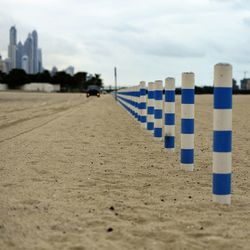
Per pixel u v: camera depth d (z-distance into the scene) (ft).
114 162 24.45
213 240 11.95
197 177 20.67
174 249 11.21
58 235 12.03
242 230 12.87
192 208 15.11
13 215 13.76
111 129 44.27
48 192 16.96
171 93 28.48
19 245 11.22
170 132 28.73
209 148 31.04
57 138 35.53
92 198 16.17
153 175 20.93
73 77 557.33
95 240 11.71
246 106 95.86
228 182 15.88
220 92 15.61
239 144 32.73
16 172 20.90
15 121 53.01
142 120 46.55
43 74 559.79
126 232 12.41
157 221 13.53
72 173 20.93
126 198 16.33
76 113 72.02
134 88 61.46
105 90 395.55
